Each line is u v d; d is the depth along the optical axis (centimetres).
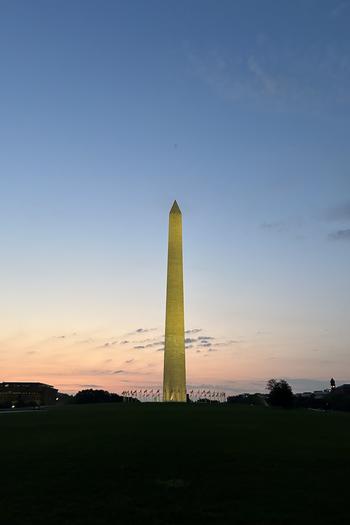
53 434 4172
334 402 13012
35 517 1920
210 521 1858
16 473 2606
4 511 1995
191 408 6838
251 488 2284
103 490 2272
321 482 2386
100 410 6738
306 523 1828
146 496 2173
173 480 2430
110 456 3011
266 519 1870
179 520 1870
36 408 9469
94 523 1847
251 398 11562
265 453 3091
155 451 3148
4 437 4100
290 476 2502
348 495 2169
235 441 3566
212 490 2256
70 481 2430
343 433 4188
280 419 5347
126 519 1886
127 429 4284
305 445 3428
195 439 3644
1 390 19162
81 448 3328
